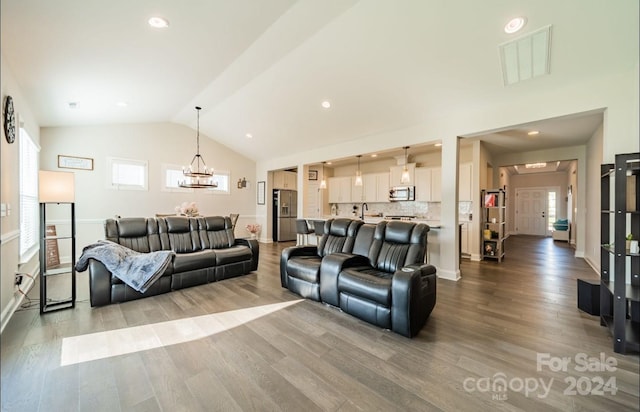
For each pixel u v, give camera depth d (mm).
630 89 2641
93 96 3863
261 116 5453
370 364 1881
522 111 3350
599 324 2486
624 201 2033
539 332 2342
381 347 2107
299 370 1812
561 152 6000
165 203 6402
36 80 3084
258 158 7891
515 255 6059
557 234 8805
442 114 4023
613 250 2197
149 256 3344
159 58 3074
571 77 2865
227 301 3115
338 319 2637
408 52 3027
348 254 3076
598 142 4395
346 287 2699
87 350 2047
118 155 5715
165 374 1765
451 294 3334
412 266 2531
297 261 3332
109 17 2197
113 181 5652
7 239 2535
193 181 6617
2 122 2486
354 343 2170
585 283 2771
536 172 10680
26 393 1572
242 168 7938
